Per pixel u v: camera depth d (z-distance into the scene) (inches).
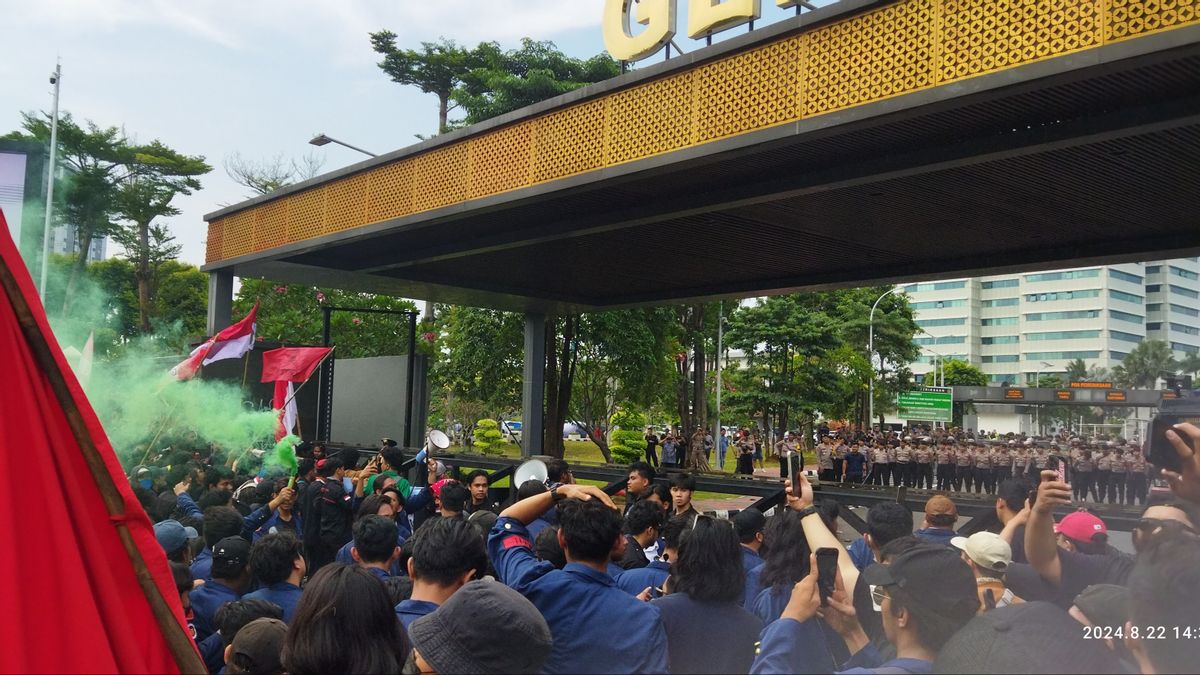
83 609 77.1
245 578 186.5
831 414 1721.2
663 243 530.0
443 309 1253.1
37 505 77.4
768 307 1425.9
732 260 572.7
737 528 200.2
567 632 126.3
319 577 103.7
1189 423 113.4
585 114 394.0
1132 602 91.0
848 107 299.4
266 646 122.7
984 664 83.7
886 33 291.7
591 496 140.3
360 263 633.6
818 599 113.5
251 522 285.4
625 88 376.5
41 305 81.3
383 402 842.8
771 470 1453.0
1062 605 142.1
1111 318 3708.2
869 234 483.8
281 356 545.3
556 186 398.6
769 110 324.2
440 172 466.9
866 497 410.0
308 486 307.3
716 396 1549.0
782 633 111.7
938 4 279.0
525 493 199.0
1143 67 247.9
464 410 1596.9
